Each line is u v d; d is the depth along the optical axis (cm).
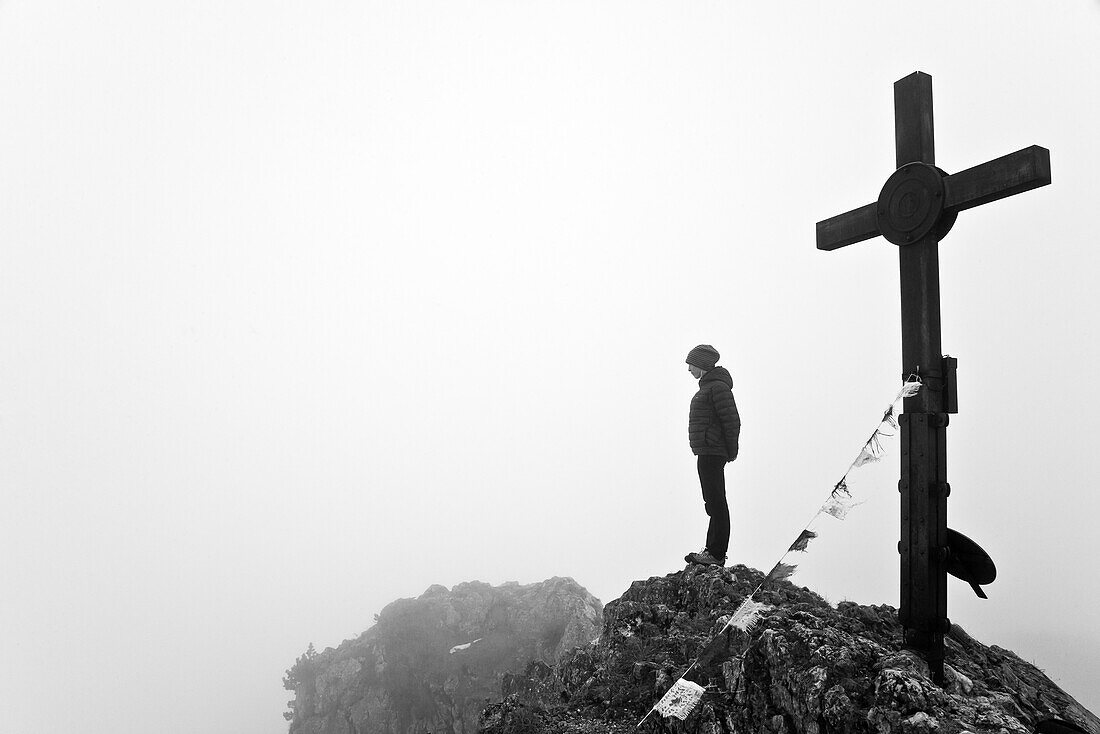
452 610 6338
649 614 895
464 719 5400
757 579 884
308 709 6178
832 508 680
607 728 719
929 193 616
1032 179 550
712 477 964
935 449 603
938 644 595
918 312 627
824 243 734
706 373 985
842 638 633
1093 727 616
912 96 645
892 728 542
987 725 526
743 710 643
